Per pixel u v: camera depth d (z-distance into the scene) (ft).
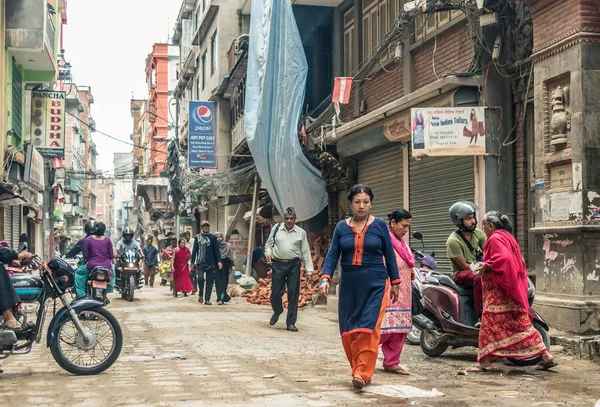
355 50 55.21
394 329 22.56
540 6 31.60
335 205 58.65
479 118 34.68
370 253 20.08
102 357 26.22
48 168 102.83
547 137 31.37
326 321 41.98
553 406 17.48
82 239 45.37
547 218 31.17
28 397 18.75
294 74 54.80
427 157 43.47
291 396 18.45
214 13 102.63
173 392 19.21
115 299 60.08
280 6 55.42
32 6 61.26
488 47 36.01
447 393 19.25
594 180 29.12
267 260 37.50
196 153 96.43
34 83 71.92
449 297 26.43
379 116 44.24
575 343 26.86
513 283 22.54
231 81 86.43
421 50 45.11
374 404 17.51
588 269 29.01
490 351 22.95
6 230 71.20
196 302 56.85
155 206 185.16
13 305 22.13
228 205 89.45
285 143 55.11
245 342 30.81
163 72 206.08
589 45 29.27
